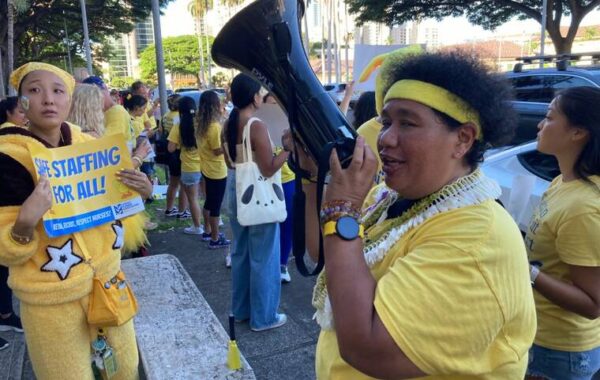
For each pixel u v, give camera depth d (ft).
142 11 91.04
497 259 3.22
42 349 6.41
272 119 10.88
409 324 3.11
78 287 6.30
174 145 20.17
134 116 23.03
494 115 3.40
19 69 6.29
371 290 3.29
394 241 3.73
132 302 7.05
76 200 6.29
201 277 14.61
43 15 87.04
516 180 7.06
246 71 4.34
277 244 11.09
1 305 10.84
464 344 3.14
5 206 5.87
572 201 5.64
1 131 6.09
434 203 3.58
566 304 5.61
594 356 6.16
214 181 16.42
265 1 3.99
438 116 3.39
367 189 3.51
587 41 152.56
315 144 3.85
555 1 59.72
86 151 6.34
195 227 18.69
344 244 3.37
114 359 6.91
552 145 5.93
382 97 3.92
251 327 11.21
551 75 17.66
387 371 3.22
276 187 10.60
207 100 15.97
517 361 3.43
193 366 7.88
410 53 3.70
